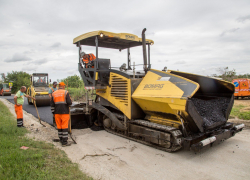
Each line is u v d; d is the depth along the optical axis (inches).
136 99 194.1
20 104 246.4
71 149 179.8
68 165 139.6
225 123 192.9
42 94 501.4
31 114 376.8
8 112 354.6
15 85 1393.9
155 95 172.4
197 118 154.1
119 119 224.2
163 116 183.3
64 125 190.2
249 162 151.3
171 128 165.5
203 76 189.8
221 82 188.7
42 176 118.1
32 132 226.1
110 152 173.0
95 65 222.7
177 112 155.5
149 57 257.8
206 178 128.5
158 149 179.6
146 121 194.2
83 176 124.9
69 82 808.9
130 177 129.6
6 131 206.8
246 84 599.8
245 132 228.2
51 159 146.6
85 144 195.2
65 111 191.8
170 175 132.6
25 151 154.0
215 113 184.2
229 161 153.6
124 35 228.4
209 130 171.2
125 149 180.9
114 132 230.5
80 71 253.3
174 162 152.8
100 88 230.2
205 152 172.2
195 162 152.6
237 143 193.2
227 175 132.3
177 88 161.5
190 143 154.2
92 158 159.6
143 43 206.5
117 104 218.1
